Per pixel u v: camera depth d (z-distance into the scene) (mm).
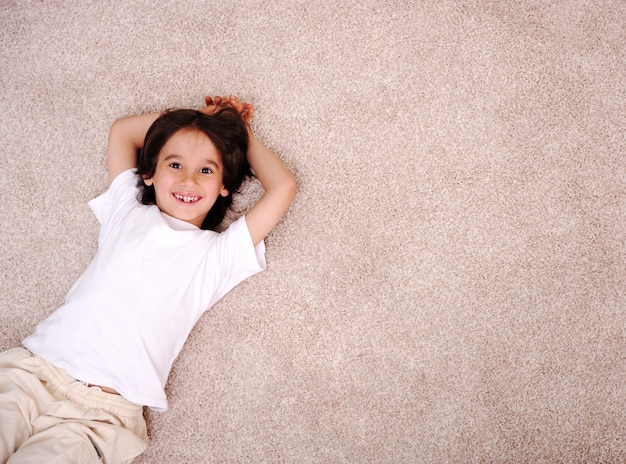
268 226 1063
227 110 1102
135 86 1193
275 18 1205
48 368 978
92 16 1208
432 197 1182
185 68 1198
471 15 1202
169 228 1050
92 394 976
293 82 1194
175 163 1021
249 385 1153
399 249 1174
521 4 1203
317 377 1154
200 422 1145
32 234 1177
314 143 1184
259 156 1109
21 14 1204
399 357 1156
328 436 1145
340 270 1171
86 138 1184
